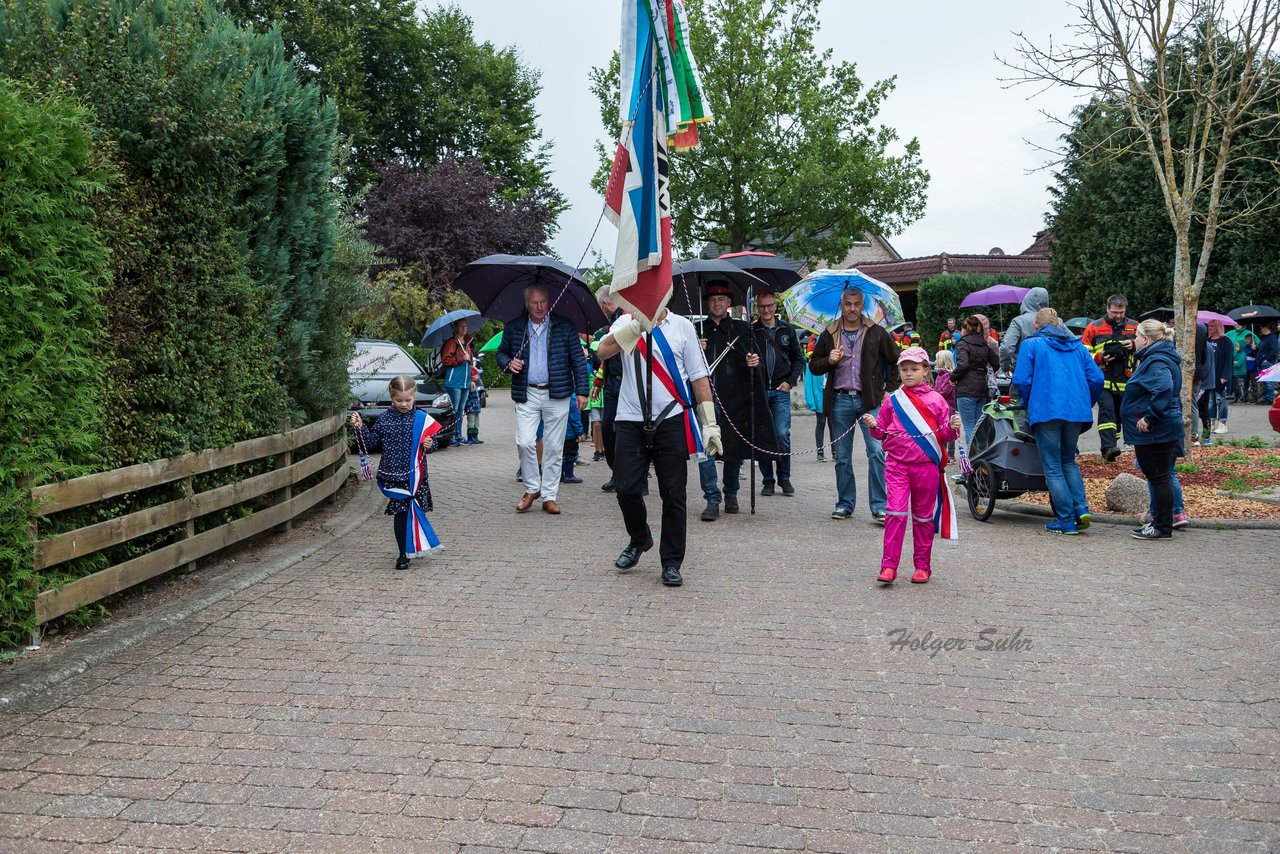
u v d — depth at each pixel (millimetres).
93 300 5336
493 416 22984
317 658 5051
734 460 9484
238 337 7215
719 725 4195
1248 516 8938
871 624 5684
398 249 34469
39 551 5027
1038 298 11242
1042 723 4234
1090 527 8867
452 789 3594
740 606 6066
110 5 6324
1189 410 12148
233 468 7238
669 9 6352
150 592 6254
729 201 28438
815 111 27891
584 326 10609
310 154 7922
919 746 3998
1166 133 11570
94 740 4004
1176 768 3797
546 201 40312
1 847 3156
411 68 42531
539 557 7500
